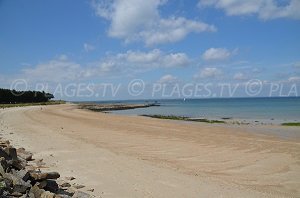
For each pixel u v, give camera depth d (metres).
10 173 8.45
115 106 112.94
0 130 25.14
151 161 14.99
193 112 70.56
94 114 55.50
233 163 15.58
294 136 25.98
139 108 108.00
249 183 12.18
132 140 21.80
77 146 18.16
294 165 15.36
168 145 20.06
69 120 38.84
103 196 9.20
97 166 13.16
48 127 28.89
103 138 22.38
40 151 16.03
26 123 32.81
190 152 17.98
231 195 10.07
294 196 10.67
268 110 70.06
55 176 8.88
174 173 12.70
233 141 22.23
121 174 11.94
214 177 12.69
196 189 10.48
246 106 96.44
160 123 36.94
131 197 9.24
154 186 10.52
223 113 63.06
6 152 9.94
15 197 7.61
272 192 11.00
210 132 27.70
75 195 8.70
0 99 110.19
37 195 7.98
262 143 21.48
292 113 57.72
